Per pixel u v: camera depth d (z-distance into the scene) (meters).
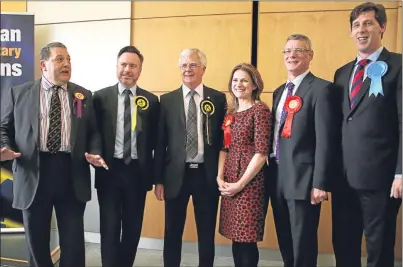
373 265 1.96
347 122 1.98
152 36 3.31
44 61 2.00
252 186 2.06
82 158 2.04
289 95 2.07
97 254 3.09
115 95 2.27
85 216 3.40
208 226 2.22
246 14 3.12
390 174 1.91
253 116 2.07
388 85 1.90
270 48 3.09
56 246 3.10
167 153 2.23
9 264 2.70
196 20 3.22
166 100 2.28
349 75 2.03
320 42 3.00
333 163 1.96
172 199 2.21
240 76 2.10
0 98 3.13
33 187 1.94
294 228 1.98
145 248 3.33
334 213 2.09
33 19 3.21
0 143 1.94
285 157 2.01
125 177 2.21
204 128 2.21
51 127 1.97
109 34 3.37
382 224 1.93
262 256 3.12
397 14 2.84
